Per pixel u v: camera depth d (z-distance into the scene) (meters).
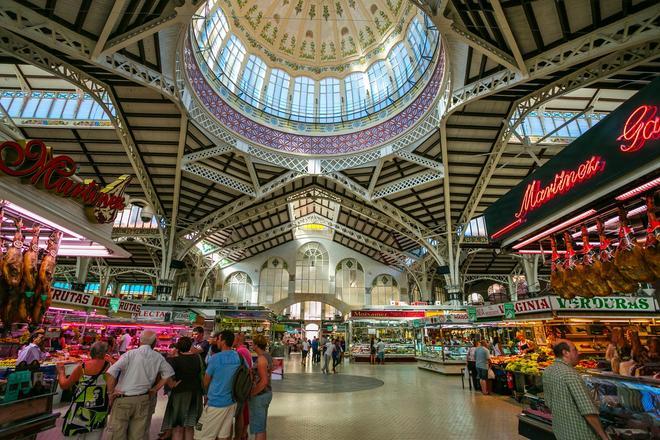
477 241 27.91
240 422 4.93
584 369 6.55
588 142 4.61
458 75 14.66
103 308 16.91
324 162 22.14
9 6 10.04
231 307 23.28
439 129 17.41
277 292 37.12
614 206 4.95
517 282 34.41
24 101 17.88
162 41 13.14
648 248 4.41
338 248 38.84
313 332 38.62
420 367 18.17
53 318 13.45
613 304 10.85
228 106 19.77
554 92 13.97
